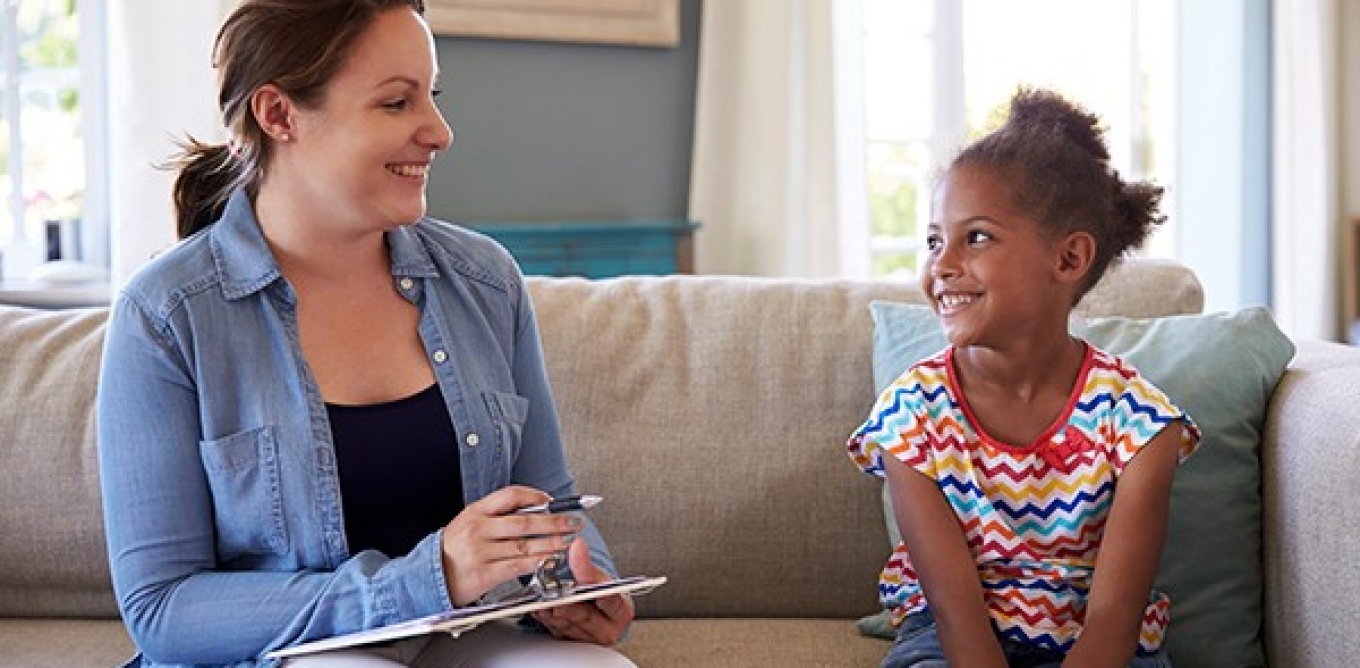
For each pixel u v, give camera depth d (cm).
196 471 172
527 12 396
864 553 214
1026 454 183
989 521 183
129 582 168
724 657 197
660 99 421
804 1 418
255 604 166
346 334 179
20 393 216
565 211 412
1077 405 184
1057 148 184
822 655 198
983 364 186
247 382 173
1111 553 178
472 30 390
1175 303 224
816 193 420
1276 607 196
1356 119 500
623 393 217
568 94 409
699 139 419
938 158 203
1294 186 485
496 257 195
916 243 468
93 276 370
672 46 420
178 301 172
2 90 382
